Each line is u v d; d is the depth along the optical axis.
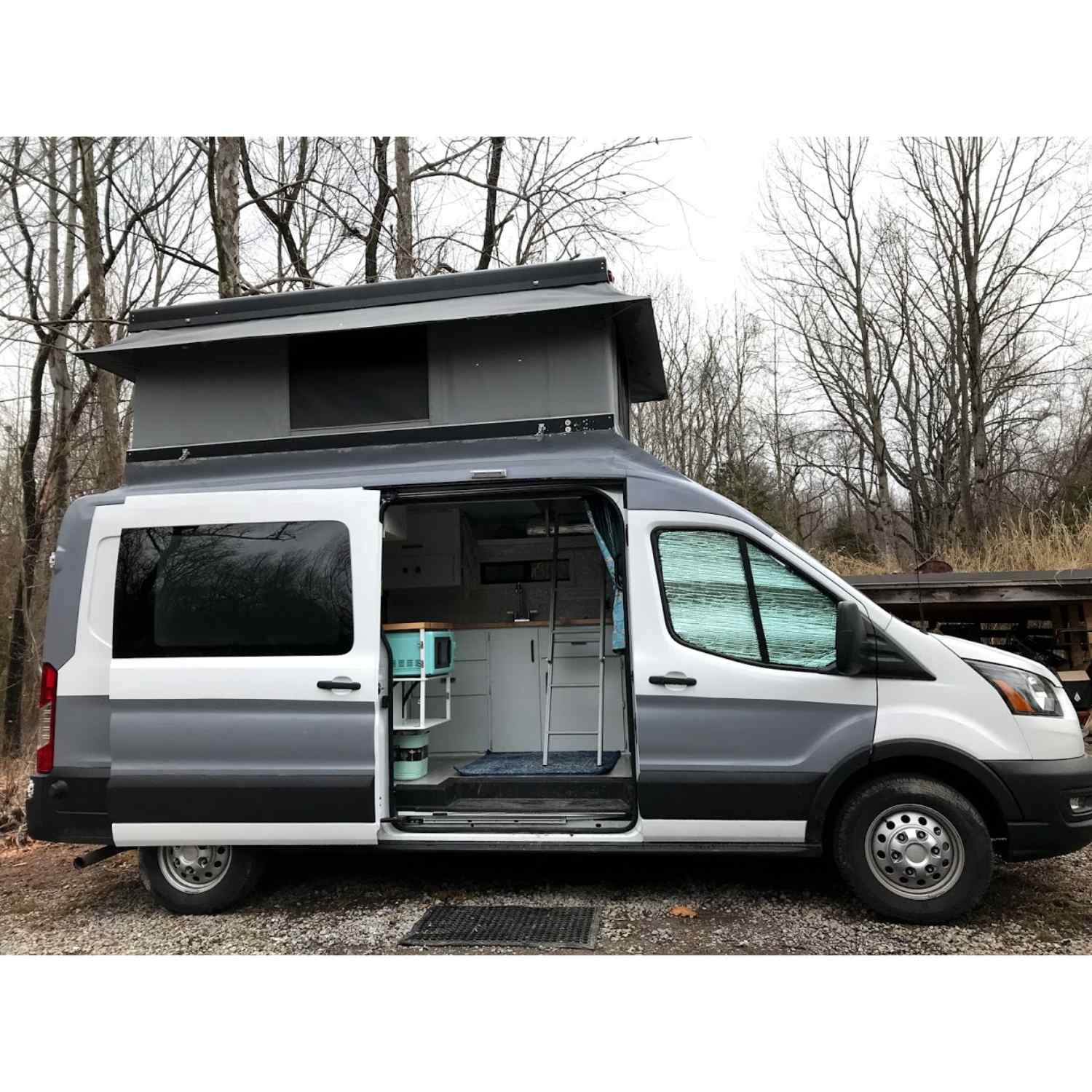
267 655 4.62
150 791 4.58
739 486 25.48
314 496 4.75
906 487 24.20
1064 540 11.68
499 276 4.98
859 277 24.61
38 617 15.85
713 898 4.73
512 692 5.98
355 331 4.91
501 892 4.97
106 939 4.52
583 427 4.76
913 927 4.20
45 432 17.52
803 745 4.25
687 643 4.40
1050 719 4.18
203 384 5.11
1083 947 3.94
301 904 4.92
